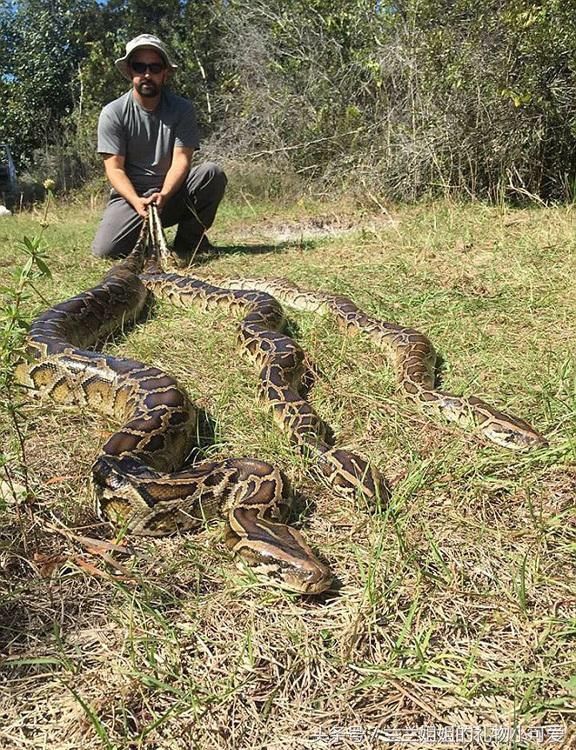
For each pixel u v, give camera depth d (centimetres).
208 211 368
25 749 83
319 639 100
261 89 683
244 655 97
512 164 436
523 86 417
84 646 98
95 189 757
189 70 823
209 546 122
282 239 412
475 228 351
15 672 94
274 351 194
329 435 162
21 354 128
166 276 285
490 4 423
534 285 253
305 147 602
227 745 85
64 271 308
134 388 165
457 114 451
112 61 854
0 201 830
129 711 88
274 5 689
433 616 105
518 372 186
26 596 107
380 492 133
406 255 317
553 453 143
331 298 251
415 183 471
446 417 167
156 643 98
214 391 183
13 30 993
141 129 343
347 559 117
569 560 116
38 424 164
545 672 94
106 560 110
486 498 133
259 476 133
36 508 128
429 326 225
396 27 512
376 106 547
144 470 132
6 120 965
